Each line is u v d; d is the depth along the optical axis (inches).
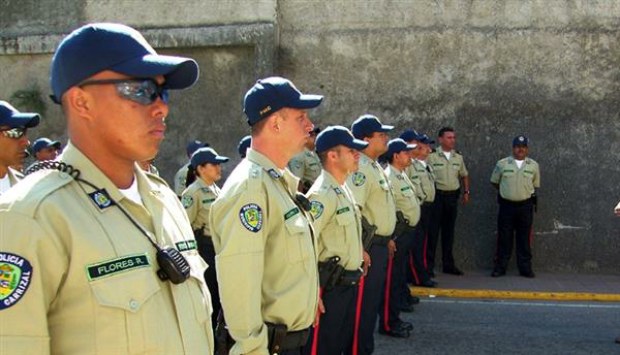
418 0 396.8
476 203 395.2
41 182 63.4
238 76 411.2
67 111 67.4
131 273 63.6
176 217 75.2
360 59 402.6
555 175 389.4
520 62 390.0
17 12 433.7
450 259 383.2
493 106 392.5
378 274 207.9
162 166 422.0
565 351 242.8
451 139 375.9
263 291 118.2
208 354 71.9
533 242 391.2
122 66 64.7
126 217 66.6
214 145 416.2
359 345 199.5
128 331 62.1
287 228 118.3
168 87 70.6
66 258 61.1
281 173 123.0
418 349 242.5
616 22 381.7
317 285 125.2
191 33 404.2
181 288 69.1
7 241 58.7
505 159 378.0
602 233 386.3
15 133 154.0
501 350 243.0
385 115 401.7
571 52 386.0
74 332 61.2
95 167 66.7
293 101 122.4
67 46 65.4
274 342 117.3
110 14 420.5
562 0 385.7
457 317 293.7
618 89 383.2
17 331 57.6
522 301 330.3
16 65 436.1
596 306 320.5
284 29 408.8
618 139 384.5
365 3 401.1
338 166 171.8
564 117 387.5
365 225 207.6
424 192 340.2
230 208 113.7
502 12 390.6
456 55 394.9
